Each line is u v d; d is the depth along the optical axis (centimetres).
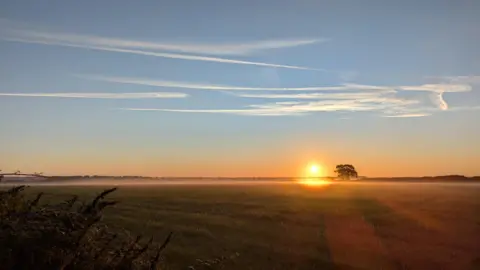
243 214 4597
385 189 11750
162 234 3020
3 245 484
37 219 526
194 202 5888
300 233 3512
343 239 3316
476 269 2544
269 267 2447
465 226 4028
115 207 4662
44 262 486
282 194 8450
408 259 2745
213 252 2631
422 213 4984
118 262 545
